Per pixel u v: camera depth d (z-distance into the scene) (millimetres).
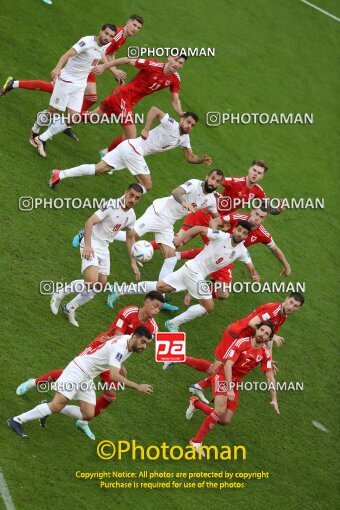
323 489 42875
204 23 71875
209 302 44531
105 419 40156
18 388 38125
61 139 52125
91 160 51812
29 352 40281
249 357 40469
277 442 43969
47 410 36688
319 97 71812
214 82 66625
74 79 48188
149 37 66062
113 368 36000
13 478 35375
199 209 46750
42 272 44094
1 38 56531
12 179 47281
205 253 44250
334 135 68875
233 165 60125
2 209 45750
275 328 42656
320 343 50875
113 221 41312
